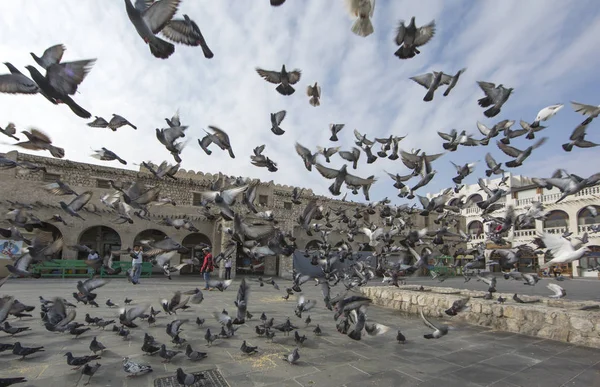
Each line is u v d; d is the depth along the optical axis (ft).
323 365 18.58
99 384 15.31
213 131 23.15
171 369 17.39
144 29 11.58
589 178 23.26
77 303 35.60
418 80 21.63
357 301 19.49
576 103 21.04
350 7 13.32
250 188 27.61
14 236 24.93
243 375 16.87
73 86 12.38
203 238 90.27
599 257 107.14
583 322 24.07
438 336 20.21
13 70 12.96
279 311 34.91
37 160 70.79
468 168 29.89
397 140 29.37
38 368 17.06
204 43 13.30
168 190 83.56
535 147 25.41
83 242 79.15
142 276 73.97
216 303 38.60
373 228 41.50
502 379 17.17
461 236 39.63
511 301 33.12
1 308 17.43
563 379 17.33
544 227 119.34
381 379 16.76
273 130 25.08
